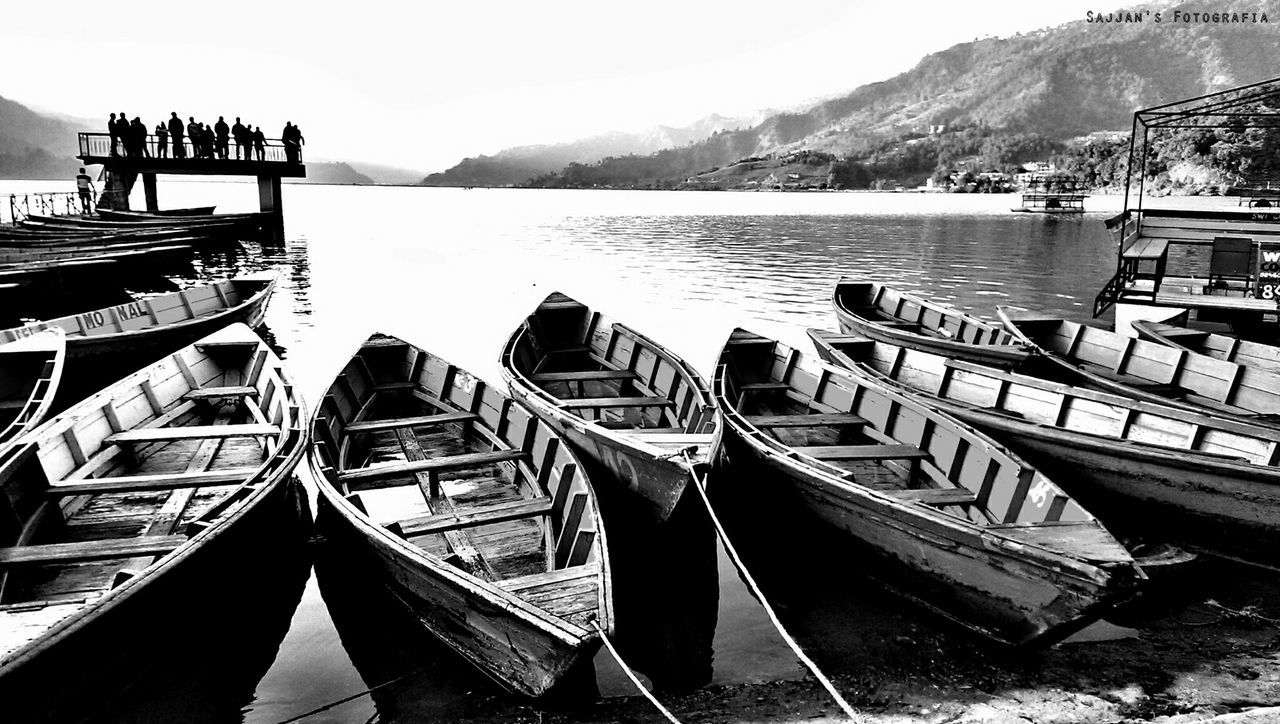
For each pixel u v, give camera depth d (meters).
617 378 13.37
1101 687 6.66
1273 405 11.37
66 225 31.88
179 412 11.31
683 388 11.81
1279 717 5.84
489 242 48.59
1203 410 11.07
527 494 9.13
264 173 41.28
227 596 7.26
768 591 8.36
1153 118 22.77
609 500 9.62
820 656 7.16
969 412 10.60
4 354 12.07
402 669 6.95
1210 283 19.88
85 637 5.33
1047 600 6.54
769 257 39.69
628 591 8.38
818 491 8.41
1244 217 23.44
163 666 6.30
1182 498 8.57
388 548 6.84
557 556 7.52
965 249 43.34
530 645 5.97
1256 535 8.15
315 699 6.59
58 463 8.54
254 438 11.12
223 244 39.75
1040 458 9.88
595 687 6.71
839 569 8.59
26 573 7.11
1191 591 8.11
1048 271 33.72
